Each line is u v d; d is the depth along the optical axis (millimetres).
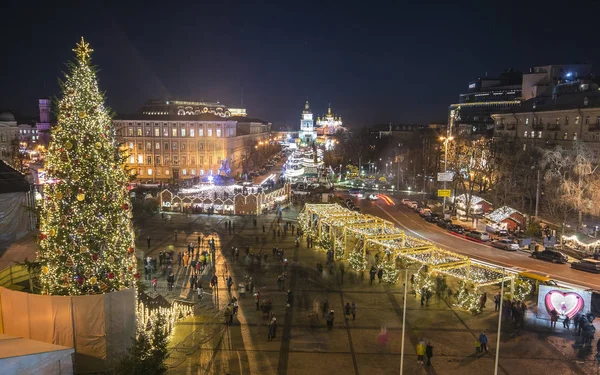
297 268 44844
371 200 94750
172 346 27641
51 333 21188
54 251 21703
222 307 34469
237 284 40031
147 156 123188
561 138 79062
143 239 56625
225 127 124125
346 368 25469
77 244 21906
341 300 36312
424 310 34500
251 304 35125
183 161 123688
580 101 76188
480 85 185875
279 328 30719
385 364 26016
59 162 21734
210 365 25453
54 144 21906
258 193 78750
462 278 35500
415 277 37875
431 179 115375
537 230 60406
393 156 158125
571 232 58406
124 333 22234
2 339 18625
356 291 38500
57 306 21047
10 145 142500
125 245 23422
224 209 76188
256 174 135500
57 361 17094
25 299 21250
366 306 35094
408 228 67625
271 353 27094
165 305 30188
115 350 21891
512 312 31875
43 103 132000
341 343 28609
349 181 128625
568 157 59438
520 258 50875
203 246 53375
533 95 107125
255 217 73625
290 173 128625
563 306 31797
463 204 76938
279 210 75438
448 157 99875
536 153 73062
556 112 80312
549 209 64812
